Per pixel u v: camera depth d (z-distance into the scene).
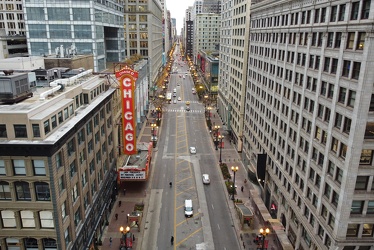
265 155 56.47
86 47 77.00
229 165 72.62
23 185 30.30
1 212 31.02
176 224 49.88
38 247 32.19
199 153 79.62
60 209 31.56
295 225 43.56
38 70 44.59
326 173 34.12
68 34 75.94
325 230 33.88
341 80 31.11
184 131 97.44
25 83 35.22
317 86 36.53
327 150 33.81
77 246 35.94
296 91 43.06
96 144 46.22
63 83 40.72
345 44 30.44
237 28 82.19
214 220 51.22
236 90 84.00
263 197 58.47
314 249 37.09
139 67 95.44
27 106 30.94
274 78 52.38
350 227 31.53
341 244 31.55
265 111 57.44
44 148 28.73
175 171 68.75
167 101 136.25
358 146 28.81
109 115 54.69
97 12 78.00
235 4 85.25
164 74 197.50
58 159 31.69
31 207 30.50
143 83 104.62
